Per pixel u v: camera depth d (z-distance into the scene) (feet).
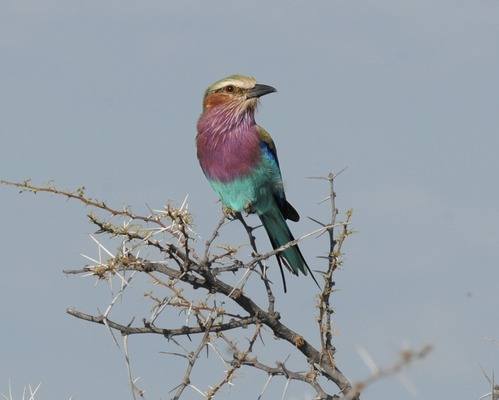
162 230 30.68
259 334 32.09
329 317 33.63
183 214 30.63
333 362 33.40
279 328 34.12
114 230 30.19
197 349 30.27
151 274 30.94
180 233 31.09
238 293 33.22
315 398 31.48
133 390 27.73
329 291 33.40
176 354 30.27
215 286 33.22
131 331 30.19
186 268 32.07
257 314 33.35
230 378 29.96
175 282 31.24
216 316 31.48
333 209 33.32
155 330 30.60
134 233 30.50
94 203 30.14
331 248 33.50
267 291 33.99
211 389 29.76
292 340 34.30
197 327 31.42
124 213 30.32
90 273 29.94
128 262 30.27
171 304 31.04
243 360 31.19
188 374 29.81
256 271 33.96
